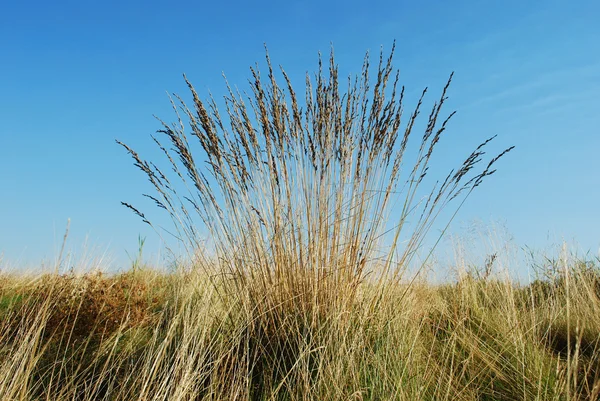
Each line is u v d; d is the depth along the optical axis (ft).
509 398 3.76
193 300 5.03
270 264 4.22
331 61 4.44
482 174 4.29
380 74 4.42
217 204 4.26
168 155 4.29
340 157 4.33
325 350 3.58
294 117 4.33
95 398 3.56
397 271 4.42
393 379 3.62
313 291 4.06
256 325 4.07
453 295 5.89
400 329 4.20
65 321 4.40
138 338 4.63
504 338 4.60
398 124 4.44
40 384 3.78
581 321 5.10
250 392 3.58
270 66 4.36
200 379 3.65
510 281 5.60
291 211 4.17
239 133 4.34
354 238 4.25
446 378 3.88
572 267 6.51
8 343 4.12
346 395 3.38
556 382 3.56
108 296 4.71
